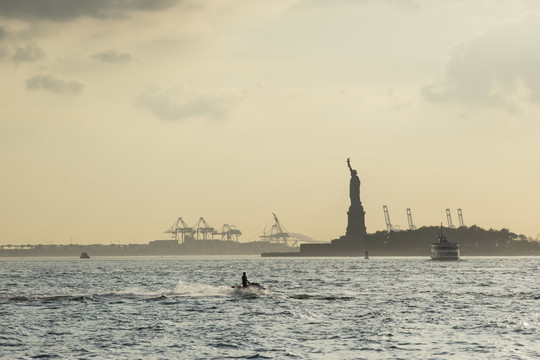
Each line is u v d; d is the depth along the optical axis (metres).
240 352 66.00
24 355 65.00
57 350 67.31
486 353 64.81
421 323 84.25
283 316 91.00
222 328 80.38
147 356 64.44
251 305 104.44
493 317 89.94
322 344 69.88
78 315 92.25
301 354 64.94
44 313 94.69
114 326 82.31
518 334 75.69
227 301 110.19
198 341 71.88
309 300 112.56
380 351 66.19
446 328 80.12
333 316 91.06
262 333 76.75
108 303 107.31
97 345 69.88
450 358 62.72
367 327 81.00
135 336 75.12
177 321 86.25
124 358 63.56
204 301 110.12
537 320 86.88
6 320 87.50
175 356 64.38
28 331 78.75
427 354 64.62
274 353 65.44
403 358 62.91
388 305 105.12
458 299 116.69
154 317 90.06
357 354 64.81
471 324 83.25
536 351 65.56
